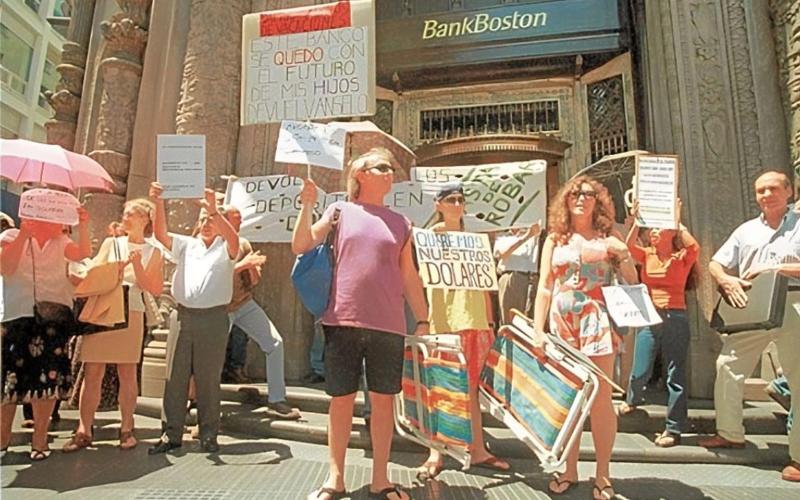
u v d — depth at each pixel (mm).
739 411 3277
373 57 3543
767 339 3184
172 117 6027
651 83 5273
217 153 5336
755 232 3213
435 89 7746
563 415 2539
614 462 3250
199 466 3053
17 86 18062
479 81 7582
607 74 7000
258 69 3658
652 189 3186
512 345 2924
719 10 4969
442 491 2670
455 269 2918
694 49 4934
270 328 4070
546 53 6887
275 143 5422
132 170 6109
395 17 7566
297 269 2562
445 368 2738
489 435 3535
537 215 4668
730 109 4773
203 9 5605
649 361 3695
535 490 2699
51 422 4137
